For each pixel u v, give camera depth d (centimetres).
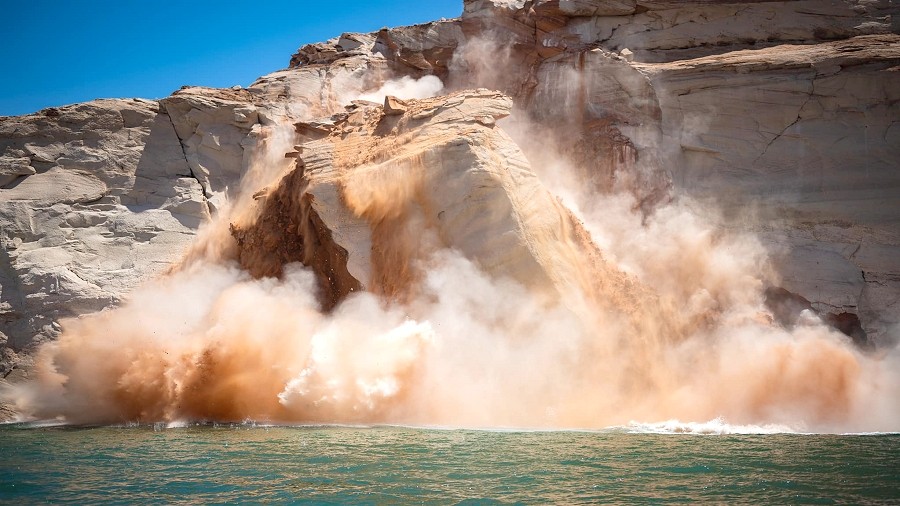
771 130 2806
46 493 1191
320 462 1418
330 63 3453
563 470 1328
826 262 2667
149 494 1180
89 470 1367
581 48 3077
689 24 3045
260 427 1998
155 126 3153
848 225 2712
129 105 3139
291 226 2592
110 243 2953
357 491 1184
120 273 2891
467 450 1549
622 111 2927
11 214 2906
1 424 2397
